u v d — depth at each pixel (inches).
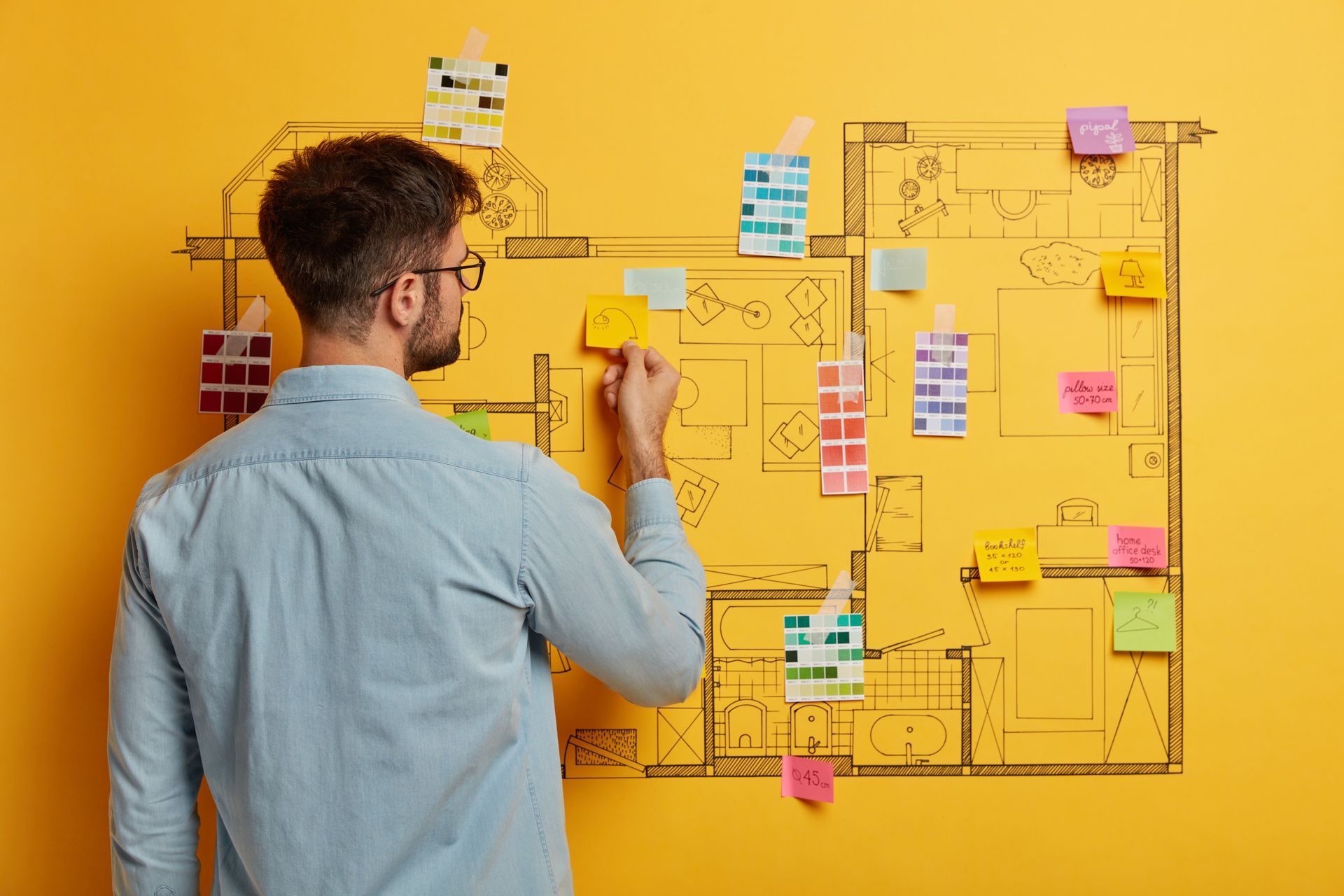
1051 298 46.8
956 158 46.7
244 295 45.9
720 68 46.6
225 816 29.6
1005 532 46.8
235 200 45.9
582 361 46.4
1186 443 46.9
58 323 45.4
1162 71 46.7
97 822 45.4
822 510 46.9
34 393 45.4
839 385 46.7
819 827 46.7
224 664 28.6
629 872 46.5
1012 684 46.8
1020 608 46.9
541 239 46.3
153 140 45.6
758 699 46.8
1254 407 46.9
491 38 46.3
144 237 45.6
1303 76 46.7
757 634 46.8
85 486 45.4
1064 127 46.7
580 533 29.9
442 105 46.1
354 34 45.9
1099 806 46.7
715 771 46.7
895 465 46.9
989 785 46.8
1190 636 46.8
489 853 29.7
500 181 46.3
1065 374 46.8
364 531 27.9
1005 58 46.7
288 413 29.8
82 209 45.4
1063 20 46.7
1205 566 46.9
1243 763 46.6
